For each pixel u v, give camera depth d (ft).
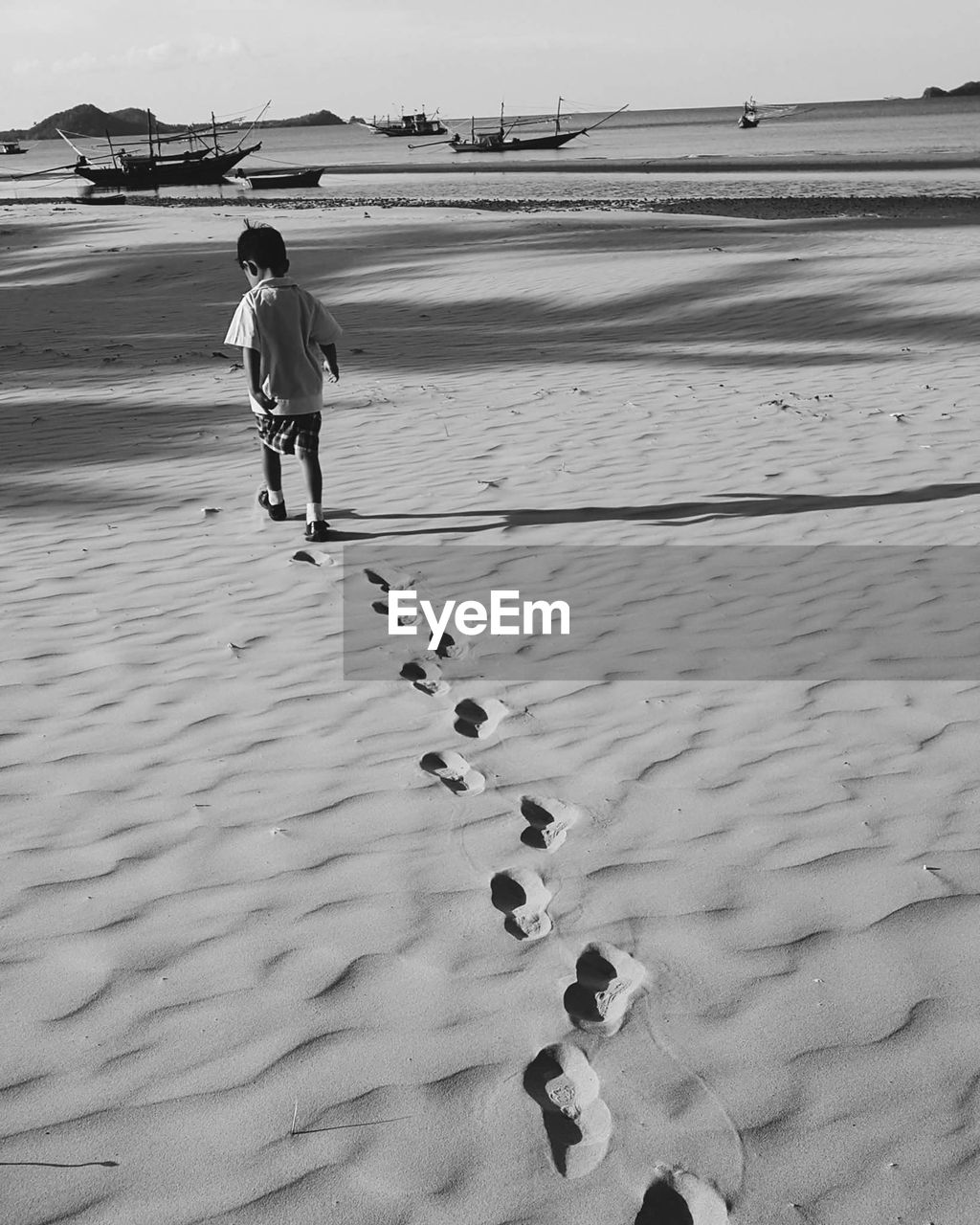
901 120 544.21
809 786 10.79
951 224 75.87
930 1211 6.14
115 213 121.49
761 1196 6.27
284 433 18.90
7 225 103.09
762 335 41.01
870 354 36.58
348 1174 6.49
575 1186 6.37
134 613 16.12
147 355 41.14
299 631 15.31
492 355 39.45
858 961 8.21
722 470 22.99
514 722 12.50
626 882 9.30
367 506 21.44
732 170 199.62
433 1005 7.89
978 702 12.37
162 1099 7.09
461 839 10.07
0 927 8.89
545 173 219.61
